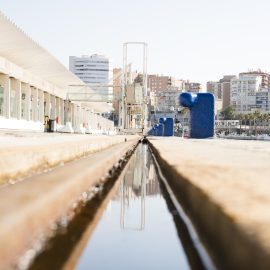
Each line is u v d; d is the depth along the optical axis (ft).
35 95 165.68
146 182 20.52
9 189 9.48
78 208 11.73
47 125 146.30
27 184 10.53
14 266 5.98
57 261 6.64
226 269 5.84
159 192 16.79
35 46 125.49
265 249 4.28
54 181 11.27
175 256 7.66
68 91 219.61
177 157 21.29
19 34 111.34
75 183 11.90
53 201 8.79
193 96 72.54
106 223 10.51
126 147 49.08
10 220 5.94
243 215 5.72
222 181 10.14
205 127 73.26
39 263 6.47
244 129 626.23
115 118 594.24
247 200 7.04
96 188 16.97
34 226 7.18
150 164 33.30
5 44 115.75
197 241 8.28
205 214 7.93
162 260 7.41
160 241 8.79
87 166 16.99
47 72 166.81
